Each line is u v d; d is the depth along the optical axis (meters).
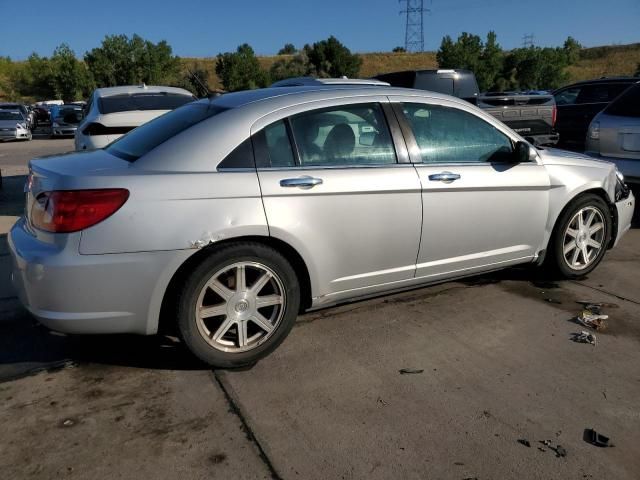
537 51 46.06
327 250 3.50
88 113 8.00
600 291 4.60
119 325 3.07
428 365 3.42
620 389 3.16
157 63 49.22
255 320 3.36
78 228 2.92
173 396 3.09
